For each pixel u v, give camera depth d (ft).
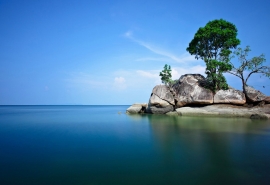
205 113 118.42
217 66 124.36
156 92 143.23
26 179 28.12
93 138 58.44
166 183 26.53
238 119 101.14
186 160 35.91
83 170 31.50
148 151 42.34
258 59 123.24
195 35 132.05
